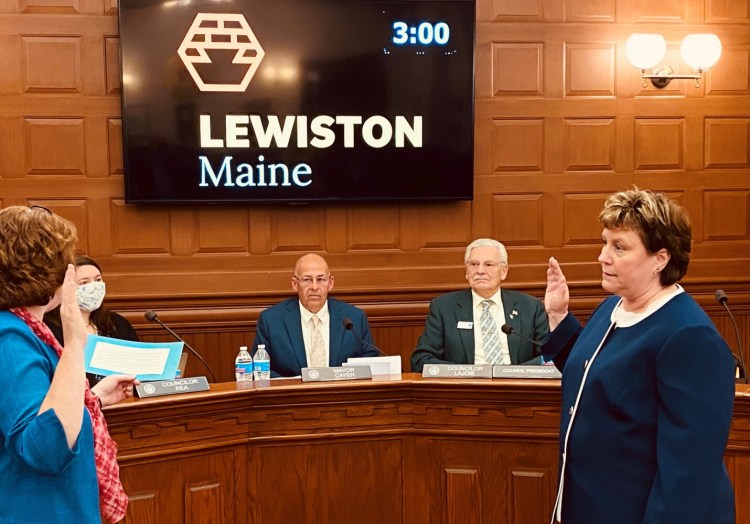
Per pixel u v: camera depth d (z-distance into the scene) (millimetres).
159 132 4770
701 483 1731
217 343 5016
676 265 1894
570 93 5250
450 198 5078
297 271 3992
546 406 2850
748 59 5391
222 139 4844
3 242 1657
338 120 4953
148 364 2770
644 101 5316
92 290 3455
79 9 4766
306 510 2895
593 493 1903
